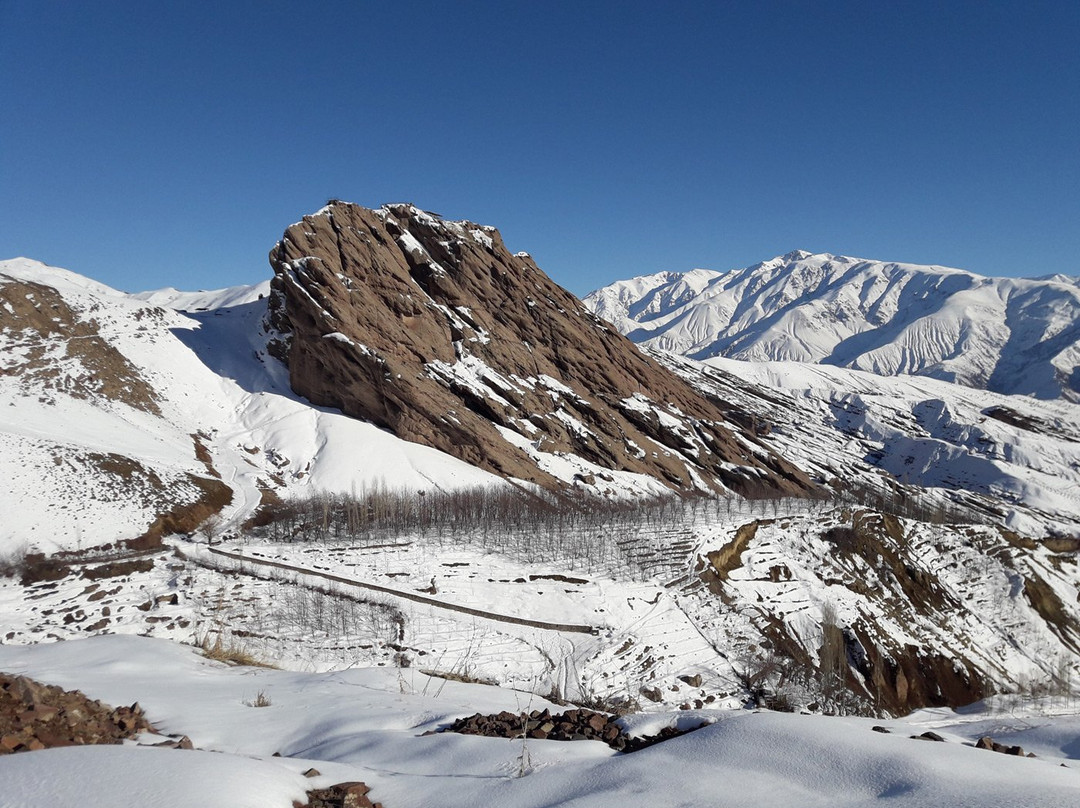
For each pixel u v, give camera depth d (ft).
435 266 333.01
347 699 48.44
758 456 371.76
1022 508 456.04
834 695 136.67
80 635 115.24
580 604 148.97
